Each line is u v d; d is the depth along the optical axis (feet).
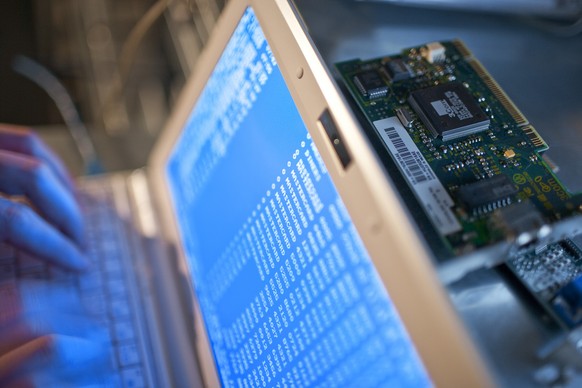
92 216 2.88
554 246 1.86
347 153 1.55
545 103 2.36
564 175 2.07
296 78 1.77
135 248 2.81
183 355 2.44
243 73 2.09
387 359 1.47
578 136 2.23
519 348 1.67
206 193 2.43
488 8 2.67
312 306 1.72
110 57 3.45
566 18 2.71
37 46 3.66
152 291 2.66
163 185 2.90
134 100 3.42
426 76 2.22
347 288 1.59
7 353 2.23
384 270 1.43
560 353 1.61
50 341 2.19
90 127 3.33
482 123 1.97
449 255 1.67
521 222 1.69
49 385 2.17
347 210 1.55
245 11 2.04
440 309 1.31
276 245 1.90
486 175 1.91
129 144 3.27
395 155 1.93
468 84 2.20
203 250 2.43
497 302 1.75
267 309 1.93
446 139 1.97
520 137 2.03
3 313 2.36
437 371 1.32
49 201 2.62
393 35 2.61
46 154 2.84
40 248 2.48
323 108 1.65
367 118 2.04
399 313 1.40
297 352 1.80
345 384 1.63
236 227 2.15
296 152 1.79
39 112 3.49
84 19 3.58
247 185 2.08
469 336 1.28
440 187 1.84
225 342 2.20
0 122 3.39
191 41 3.15
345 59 2.43
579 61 2.58
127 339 2.47
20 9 3.80
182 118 2.61
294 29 1.79
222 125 2.25
